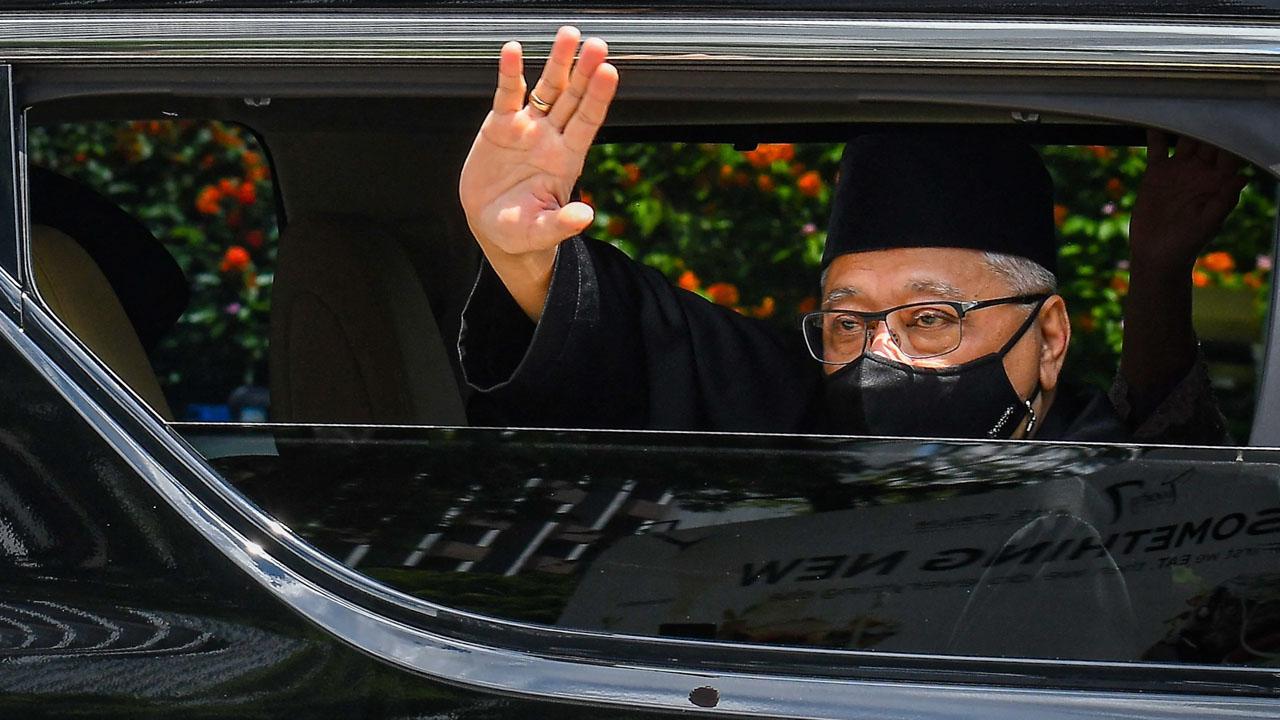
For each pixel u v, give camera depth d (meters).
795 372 2.93
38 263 2.59
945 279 2.77
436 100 2.60
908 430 2.77
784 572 2.20
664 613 2.20
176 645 2.14
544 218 2.29
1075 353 4.21
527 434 2.23
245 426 2.23
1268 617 2.17
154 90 2.20
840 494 2.21
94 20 2.13
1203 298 3.83
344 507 2.22
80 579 2.18
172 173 4.21
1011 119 2.57
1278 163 2.09
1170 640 2.18
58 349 2.21
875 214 2.81
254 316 4.24
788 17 2.09
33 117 2.35
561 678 2.13
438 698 2.12
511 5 2.13
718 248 4.37
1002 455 2.20
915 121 2.86
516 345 2.67
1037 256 2.83
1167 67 2.06
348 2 2.12
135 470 2.19
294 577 2.17
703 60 2.12
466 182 2.34
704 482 2.22
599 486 2.23
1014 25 2.06
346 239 3.12
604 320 2.71
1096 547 2.19
